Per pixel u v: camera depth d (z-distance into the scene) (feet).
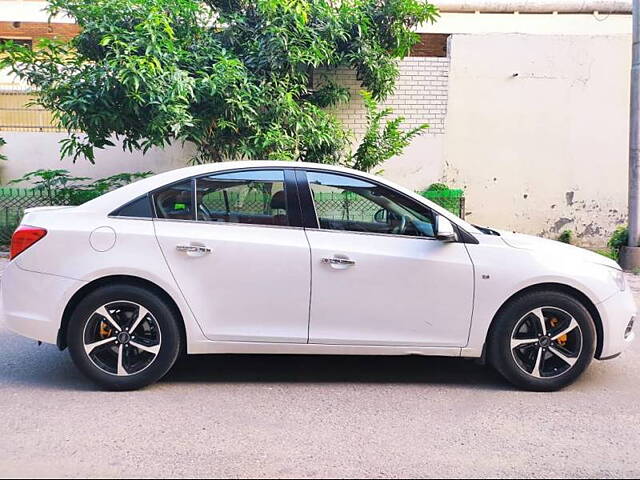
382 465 11.84
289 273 15.35
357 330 15.57
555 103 39.06
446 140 39.19
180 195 15.76
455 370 17.57
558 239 39.75
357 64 35.27
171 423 13.62
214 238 15.33
